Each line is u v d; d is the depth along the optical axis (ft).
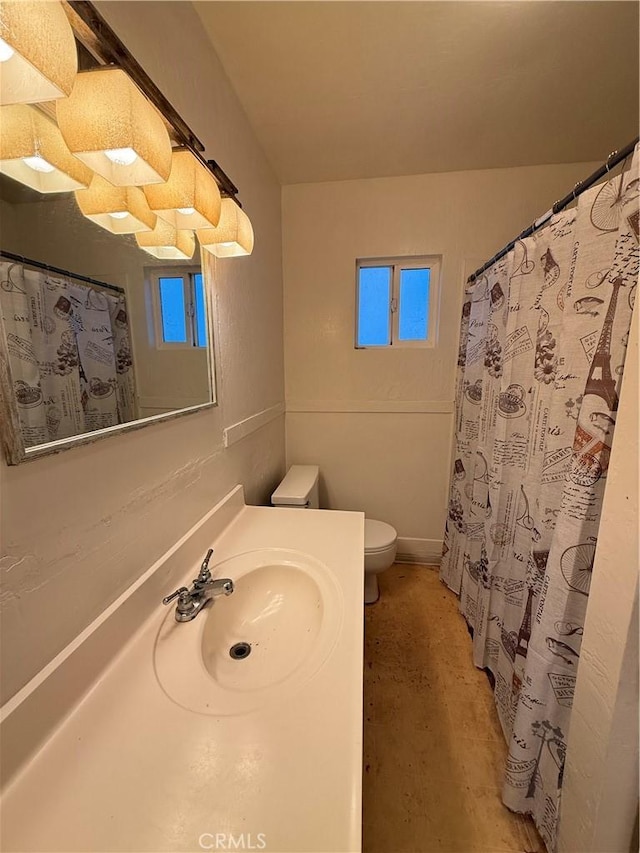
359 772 1.65
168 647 2.43
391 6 3.28
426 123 4.91
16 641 1.72
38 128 1.77
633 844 2.48
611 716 2.31
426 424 7.11
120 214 2.37
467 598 5.75
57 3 1.41
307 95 4.37
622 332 2.45
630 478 2.18
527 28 3.50
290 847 1.40
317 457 7.55
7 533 1.67
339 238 6.66
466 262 6.39
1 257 1.63
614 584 2.30
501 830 3.26
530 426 3.79
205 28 3.49
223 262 4.10
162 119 2.05
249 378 5.02
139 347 2.69
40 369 1.85
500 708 4.20
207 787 1.61
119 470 2.44
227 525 4.14
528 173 6.01
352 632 2.51
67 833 1.47
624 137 5.20
